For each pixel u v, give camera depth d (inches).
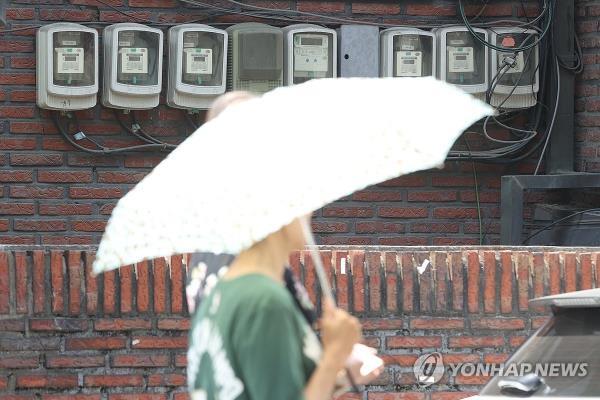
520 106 738.2
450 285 531.2
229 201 209.9
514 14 743.1
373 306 524.4
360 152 214.8
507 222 709.3
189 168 217.9
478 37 728.3
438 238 741.9
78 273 509.7
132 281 513.7
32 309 506.0
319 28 716.7
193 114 720.3
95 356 510.0
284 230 215.0
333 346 206.5
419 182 741.3
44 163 706.2
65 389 508.1
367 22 734.5
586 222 698.8
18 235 705.0
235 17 726.5
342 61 725.3
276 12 728.3
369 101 222.8
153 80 697.6
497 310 531.5
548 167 744.3
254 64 705.6
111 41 693.3
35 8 700.7
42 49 689.0
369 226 737.0
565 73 740.7
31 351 505.4
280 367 193.9
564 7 738.8
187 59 700.7
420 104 223.1
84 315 510.0
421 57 726.5
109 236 219.8
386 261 528.1
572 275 529.3
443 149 217.2
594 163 740.7
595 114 740.0
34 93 701.3
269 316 195.9
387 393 526.3
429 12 741.9
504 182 709.3
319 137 215.6
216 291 205.0
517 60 732.7
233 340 196.5
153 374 514.3
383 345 527.2
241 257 212.5
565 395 323.6
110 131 713.0
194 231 212.5
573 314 340.8
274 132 216.4
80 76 687.1
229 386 195.5
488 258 532.1
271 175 209.9
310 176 210.2
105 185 714.2
